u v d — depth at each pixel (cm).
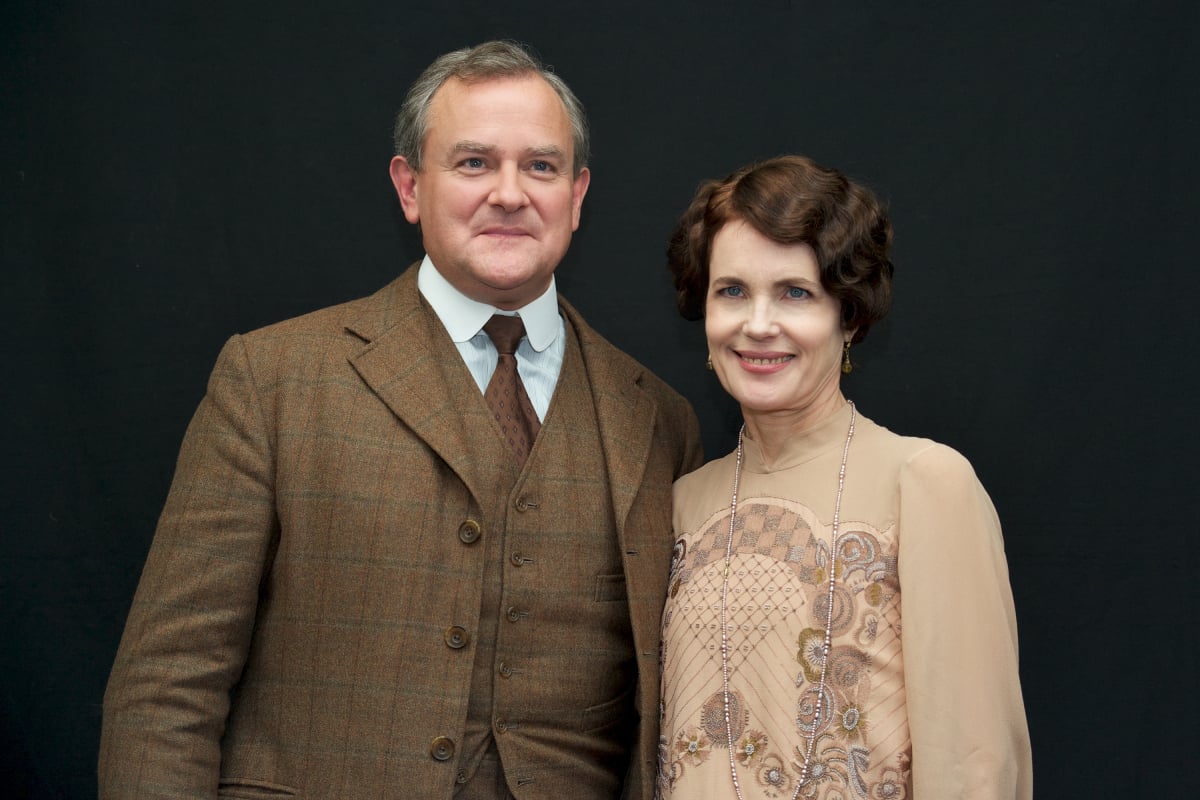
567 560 160
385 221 230
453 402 160
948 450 146
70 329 223
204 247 227
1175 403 219
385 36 230
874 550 144
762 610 147
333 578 150
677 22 232
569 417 168
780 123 230
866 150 228
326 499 152
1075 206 222
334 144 230
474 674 153
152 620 149
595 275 236
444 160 159
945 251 226
